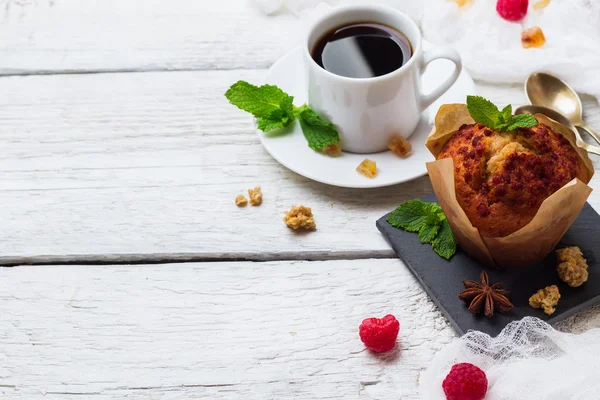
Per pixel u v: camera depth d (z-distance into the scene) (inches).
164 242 26.4
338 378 24.0
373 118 26.5
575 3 29.4
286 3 31.3
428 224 25.5
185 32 31.3
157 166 27.9
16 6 32.3
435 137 24.8
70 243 26.5
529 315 24.0
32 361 24.6
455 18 29.9
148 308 25.2
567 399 22.7
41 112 29.4
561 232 23.9
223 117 28.9
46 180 27.8
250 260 26.0
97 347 24.7
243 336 24.6
